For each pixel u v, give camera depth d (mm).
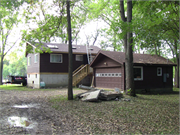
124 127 5969
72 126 5996
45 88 21203
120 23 9695
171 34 9914
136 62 15977
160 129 5832
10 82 25406
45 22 12672
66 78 23172
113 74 17406
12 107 8922
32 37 12578
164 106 9484
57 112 7898
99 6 17172
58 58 22844
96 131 5555
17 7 12969
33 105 9508
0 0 12656
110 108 8805
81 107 8992
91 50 26266
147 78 17281
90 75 24141
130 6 12531
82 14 13766
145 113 7859
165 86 18547
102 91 12422
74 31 14109
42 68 21641
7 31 26891
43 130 5551
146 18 9078
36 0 12055
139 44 9922
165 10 8938
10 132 5281
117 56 17156
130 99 11461
